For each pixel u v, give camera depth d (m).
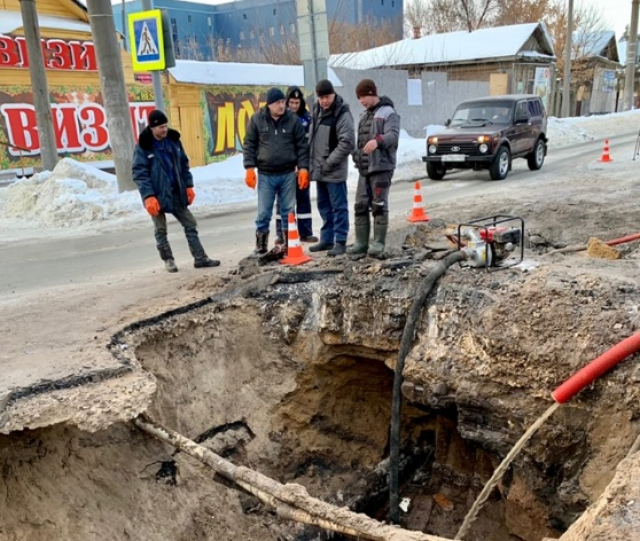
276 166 6.40
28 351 4.64
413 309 5.18
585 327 4.39
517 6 42.53
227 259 7.57
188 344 5.44
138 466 4.49
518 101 14.61
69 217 11.44
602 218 7.98
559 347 4.41
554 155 18.75
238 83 18.05
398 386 5.21
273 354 5.91
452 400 5.02
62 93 15.88
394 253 6.50
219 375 5.59
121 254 8.48
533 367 4.51
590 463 4.18
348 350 5.83
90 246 9.22
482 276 5.39
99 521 4.05
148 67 11.86
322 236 6.99
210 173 14.74
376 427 6.45
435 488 6.01
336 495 5.86
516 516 4.87
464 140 13.51
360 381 6.29
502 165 13.58
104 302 5.85
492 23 43.06
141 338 5.07
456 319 5.07
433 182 14.19
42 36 15.37
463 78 30.28
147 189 6.47
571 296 4.65
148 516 4.35
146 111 16.70
